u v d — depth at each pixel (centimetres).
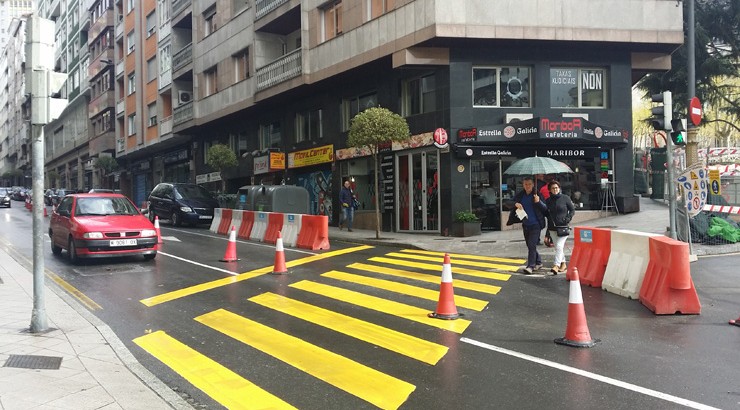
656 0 1809
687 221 1181
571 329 602
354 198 2045
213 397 471
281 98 2488
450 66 1797
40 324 661
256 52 2627
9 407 427
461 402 448
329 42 2111
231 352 597
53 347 601
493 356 564
